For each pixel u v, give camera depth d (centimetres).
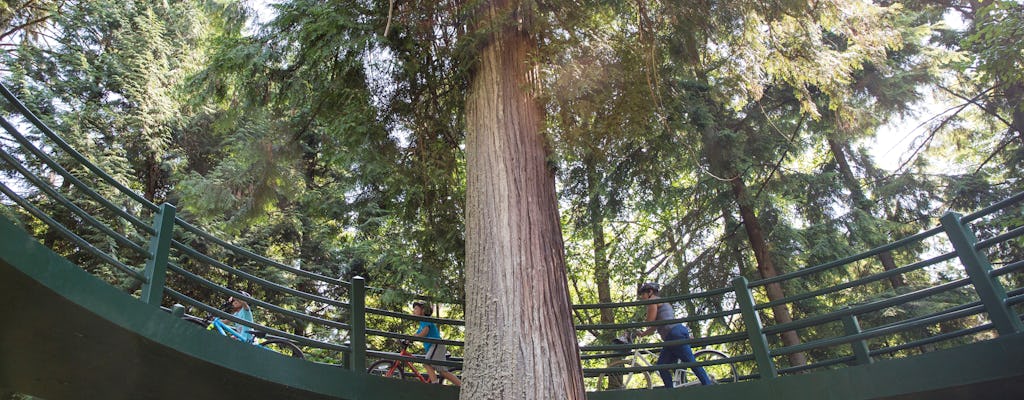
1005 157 1364
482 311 475
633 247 1374
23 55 1330
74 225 1233
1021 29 830
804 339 1212
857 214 1248
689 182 1462
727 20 694
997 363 443
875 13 652
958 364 463
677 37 703
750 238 1235
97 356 438
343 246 1330
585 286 1903
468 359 466
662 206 1251
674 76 751
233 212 1126
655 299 691
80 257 1235
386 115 696
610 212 1197
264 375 494
